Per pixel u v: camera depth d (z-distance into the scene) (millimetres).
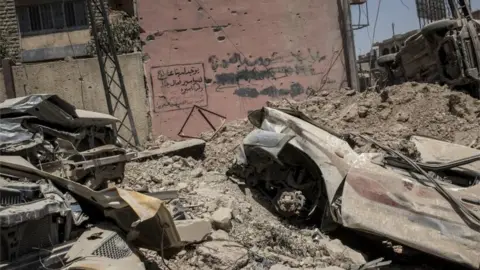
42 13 19250
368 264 5102
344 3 15188
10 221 3113
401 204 5145
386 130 9672
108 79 13500
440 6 14023
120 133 13539
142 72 13828
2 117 5840
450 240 4820
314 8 15133
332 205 5625
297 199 6371
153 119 14117
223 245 5387
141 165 8836
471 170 5801
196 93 14430
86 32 19156
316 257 5430
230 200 6691
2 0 19250
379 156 5707
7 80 13180
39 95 6113
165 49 14320
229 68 14648
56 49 19125
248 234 5855
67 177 5492
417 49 11883
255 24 14789
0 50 18406
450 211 4922
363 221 5215
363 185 5398
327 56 15203
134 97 13695
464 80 10531
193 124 14320
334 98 13078
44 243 3527
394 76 13305
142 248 4762
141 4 14242
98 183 6352
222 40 14625
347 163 5707
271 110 6867
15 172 4082
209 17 14539
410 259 5500
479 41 10617
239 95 14680
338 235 6047
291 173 6555
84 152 6438
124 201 4023
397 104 10523
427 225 4965
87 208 4207
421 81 12000
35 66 13320
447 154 6504
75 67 13391
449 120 9859
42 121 6211
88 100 13422
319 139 6105
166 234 4258
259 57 14812
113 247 3812
